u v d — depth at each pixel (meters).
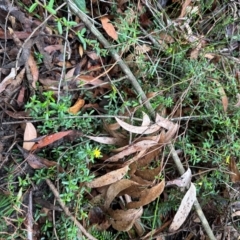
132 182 0.37
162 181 0.37
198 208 0.41
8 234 0.35
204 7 0.49
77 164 0.36
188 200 0.39
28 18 0.37
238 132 0.45
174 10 0.47
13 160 0.36
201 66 0.44
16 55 0.36
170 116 0.41
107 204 0.38
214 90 0.43
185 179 0.39
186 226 0.43
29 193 0.36
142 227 0.41
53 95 0.37
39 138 0.35
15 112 0.36
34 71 0.37
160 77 0.44
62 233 0.36
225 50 0.49
